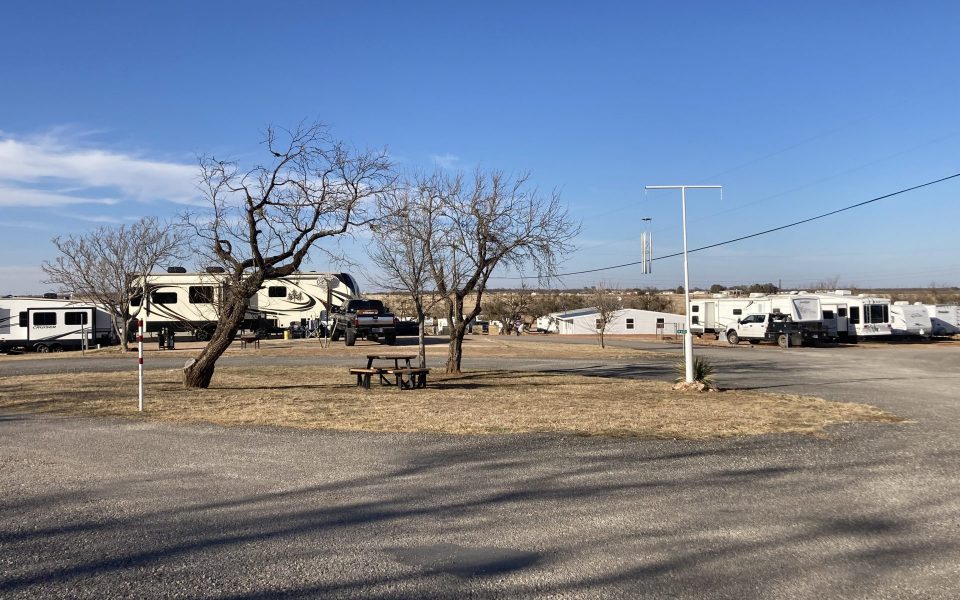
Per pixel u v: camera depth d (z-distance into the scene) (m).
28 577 4.59
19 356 31.47
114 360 27.89
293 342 38.94
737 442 9.70
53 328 35.12
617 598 4.29
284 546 5.23
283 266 16.16
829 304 45.16
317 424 11.03
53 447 9.12
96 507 6.28
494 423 11.16
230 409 12.69
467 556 5.03
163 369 23.06
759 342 44.22
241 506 6.33
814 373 23.11
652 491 6.93
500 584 4.50
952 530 5.68
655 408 13.14
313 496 6.69
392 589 4.42
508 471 7.80
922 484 7.27
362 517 6.00
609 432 10.38
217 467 7.95
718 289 121.69
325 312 42.00
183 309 38.78
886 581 4.59
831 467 8.09
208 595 4.32
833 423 11.55
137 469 7.84
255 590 4.39
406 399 14.43
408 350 33.31
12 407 13.01
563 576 4.65
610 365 25.89
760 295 46.28
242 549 5.16
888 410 13.38
